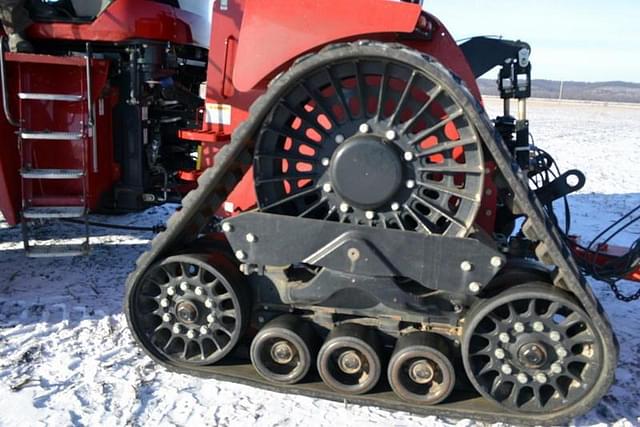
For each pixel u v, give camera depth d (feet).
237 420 10.05
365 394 10.54
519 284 9.84
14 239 19.12
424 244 9.67
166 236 10.61
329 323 10.78
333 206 10.14
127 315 11.07
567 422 10.20
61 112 13.79
